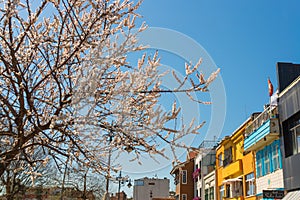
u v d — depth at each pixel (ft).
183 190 128.06
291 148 50.85
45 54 16.34
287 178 49.67
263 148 60.90
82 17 15.93
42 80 14.66
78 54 15.90
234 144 79.61
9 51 15.81
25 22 15.33
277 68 55.52
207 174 107.24
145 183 176.45
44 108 16.78
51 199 66.13
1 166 14.33
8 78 14.83
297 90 48.32
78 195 68.69
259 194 61.21
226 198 82.07
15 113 14.51
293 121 50.52
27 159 16.34
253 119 68.23
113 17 15.62
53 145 16.65
